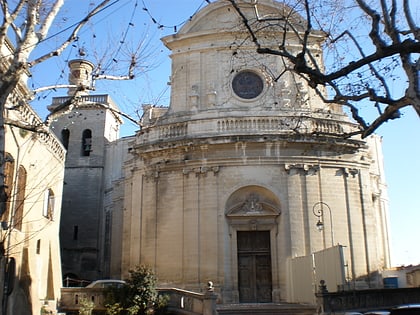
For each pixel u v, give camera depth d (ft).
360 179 93.66
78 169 126.21
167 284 87.76
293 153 91.20
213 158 91.35
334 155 92.94
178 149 93.45
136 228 94.22
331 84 47.37
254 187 90.33
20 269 63.57
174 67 103.65
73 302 76.33
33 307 64.80
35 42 41.78
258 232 90.68
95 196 123.85
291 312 69.82
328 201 89.97
